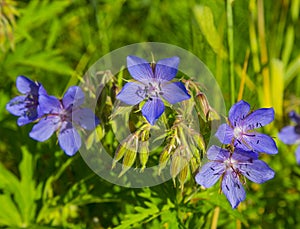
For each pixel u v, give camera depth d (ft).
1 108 1.39
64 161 1.33
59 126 0.98
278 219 1.41
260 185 1.42
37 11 1.56
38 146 1.34
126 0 1.67
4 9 1.23
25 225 1.32
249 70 1.59
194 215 1.26
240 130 0.97
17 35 1.54
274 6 1.69
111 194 1.27
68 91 0.95
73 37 1.64
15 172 1.46
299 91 1.66
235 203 0.99
